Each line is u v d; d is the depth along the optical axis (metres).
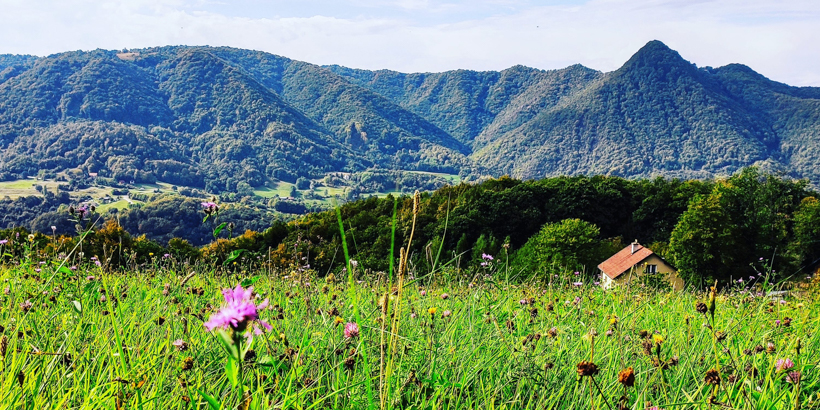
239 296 1.47
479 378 3.14
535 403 2.91
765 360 3.46
